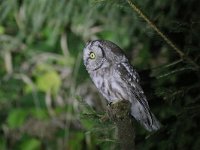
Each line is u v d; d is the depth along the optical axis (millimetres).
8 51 8188
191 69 4129
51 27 7883
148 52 7395
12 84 8062
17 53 8250
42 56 8148
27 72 8148
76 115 7566
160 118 5672
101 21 7672
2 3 7703
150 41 7219
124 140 3773
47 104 7762
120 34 7461
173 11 6645
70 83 7938
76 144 7348
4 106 7895
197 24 3955
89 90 7770
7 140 7645
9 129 7684
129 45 7504
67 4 7340
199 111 4430
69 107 7668
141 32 7066
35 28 7648
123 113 3740
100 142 4184
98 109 7664
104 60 4574
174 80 6051
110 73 4594
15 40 8172
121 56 4609
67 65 8016
